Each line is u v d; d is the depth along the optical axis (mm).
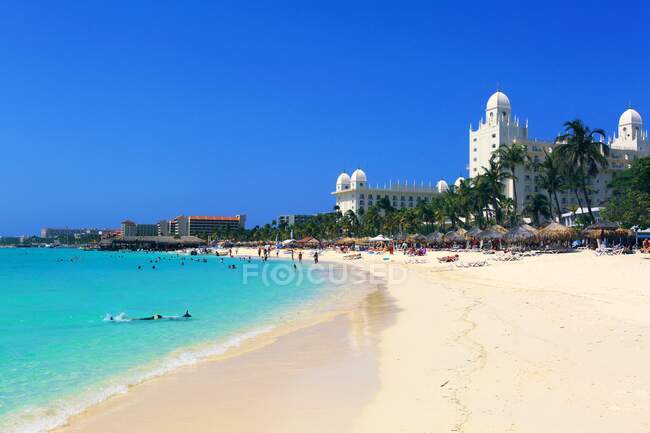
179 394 11547
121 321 22812
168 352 16219
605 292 25703
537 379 11008
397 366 13352
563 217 113812
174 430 9297
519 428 8375
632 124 153750
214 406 10594
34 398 11477
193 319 23375
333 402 10547
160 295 35000
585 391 10039
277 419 9656
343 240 130625
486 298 25906
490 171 101375
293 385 12000
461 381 11328
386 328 19734
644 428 8180
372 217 152375
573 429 8234
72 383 12648
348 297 32469
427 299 28031
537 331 16266
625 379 10688
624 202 82500
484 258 61812
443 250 90812
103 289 40719
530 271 39938
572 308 20469
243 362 14633
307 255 121750
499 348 14289
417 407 9812
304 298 32406
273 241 195250
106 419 10000
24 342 17984
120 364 14609
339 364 13992
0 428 9656
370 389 11359
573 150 74938
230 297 33406
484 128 147750
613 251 50562
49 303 30344
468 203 105250
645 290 25828
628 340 14164
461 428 8516
